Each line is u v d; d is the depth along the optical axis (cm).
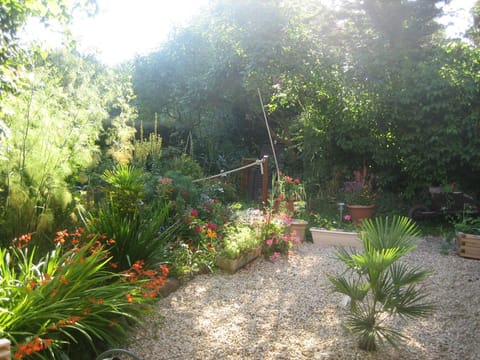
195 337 303
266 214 543
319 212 754
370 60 730
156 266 388
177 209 505
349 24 779
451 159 721
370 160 811
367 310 321
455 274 458
